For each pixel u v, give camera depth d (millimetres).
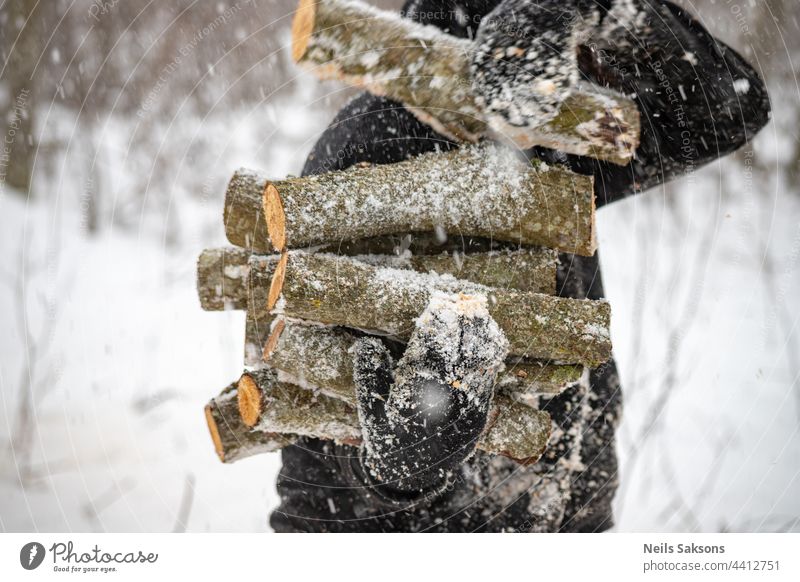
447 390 1336
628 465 2949
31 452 3068
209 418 1745
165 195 4871
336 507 1954
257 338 1674
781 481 2844
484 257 1620
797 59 4930
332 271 1420
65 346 3777
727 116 1843
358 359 1451
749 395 3334
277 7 5008
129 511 2777
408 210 1515
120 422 3359
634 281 4082
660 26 1747
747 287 4074
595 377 2016
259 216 1659
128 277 4379
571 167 1857
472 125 1613
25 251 4070
